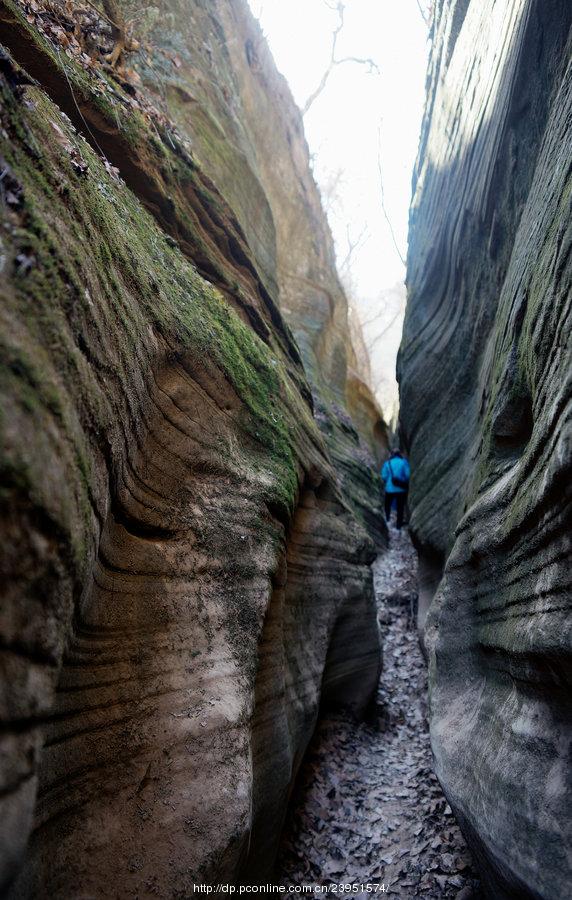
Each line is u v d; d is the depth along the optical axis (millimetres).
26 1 4465
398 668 9047
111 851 2564
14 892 1933
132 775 2834
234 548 4168
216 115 10883
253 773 3951
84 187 3225
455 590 5367
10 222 2170
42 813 2275
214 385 4633
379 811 5508
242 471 4648
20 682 1795
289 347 8664
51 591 1975
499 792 3410
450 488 8156
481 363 7684
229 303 6539
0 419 1749
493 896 3881
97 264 2988
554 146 4574
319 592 6445
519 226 5930
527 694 3566
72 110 4648
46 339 2172
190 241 6078
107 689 2840
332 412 15945
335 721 7066
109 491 2922
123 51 5930
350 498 12992
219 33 13547
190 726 3188
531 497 3439
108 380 2854
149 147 5465
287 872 4719
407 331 12773
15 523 1771
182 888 2684
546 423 3291
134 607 3176
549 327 3578
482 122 8000
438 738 4707
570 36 4883
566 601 2896
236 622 3910
